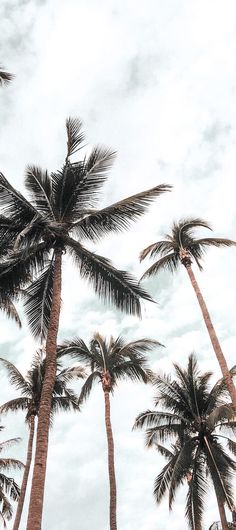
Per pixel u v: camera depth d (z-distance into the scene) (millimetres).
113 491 22984
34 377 28766
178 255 27312
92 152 16625
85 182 16312
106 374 27297
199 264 27391
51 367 12562
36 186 16438
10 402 28172
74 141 16328
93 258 16031
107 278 16203
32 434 27422
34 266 15742
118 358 27844
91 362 28297
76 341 28094
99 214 15867
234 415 21609
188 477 26234
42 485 10477
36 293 16375
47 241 15500
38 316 16438
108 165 16578
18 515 24391
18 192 14961
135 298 16109
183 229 27516
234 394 21688
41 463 10758
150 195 15906
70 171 16125
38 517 9906
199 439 24891
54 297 14086
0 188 14867
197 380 26562
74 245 15703
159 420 25641
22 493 25297
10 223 15352
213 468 23531
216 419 21891
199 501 23297
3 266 15391
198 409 25641
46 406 11789
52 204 16266
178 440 27406
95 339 28734
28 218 15281
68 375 28969
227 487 22422
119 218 16109
